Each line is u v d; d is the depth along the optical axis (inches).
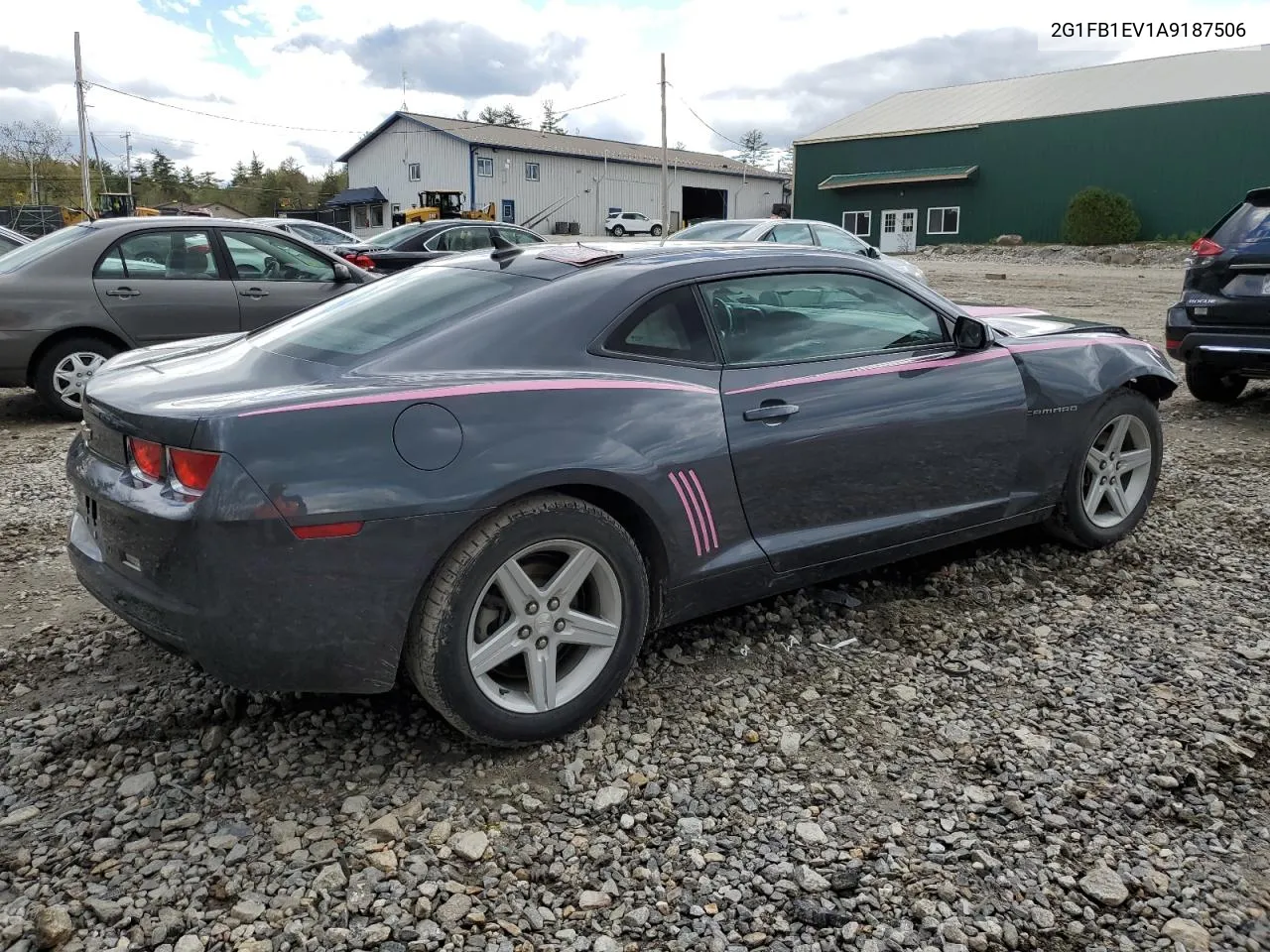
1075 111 1557.6
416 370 115.5
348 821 106.6
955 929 91.7
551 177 2284.7
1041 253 1366.9
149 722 124.8
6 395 353.4
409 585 106.8
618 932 91.7
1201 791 112.1
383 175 2374.5
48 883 96.1
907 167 1743.4
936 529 156.6
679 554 127.9
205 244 317.1
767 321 140.3
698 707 130.6
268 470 101.5
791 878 98.8
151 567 106.3
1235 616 157.6
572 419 117.0
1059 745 121.5
